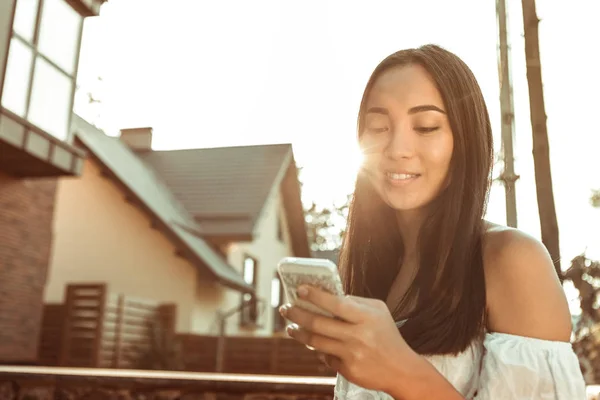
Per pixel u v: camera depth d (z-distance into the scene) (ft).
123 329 37.60
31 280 33.32
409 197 3.56
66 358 35.32
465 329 3.21
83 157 33.42
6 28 28.14
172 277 46.73
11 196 32.42
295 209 68.18
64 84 32.58
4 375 12.92
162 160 61.62
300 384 11.48
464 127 3.51
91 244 46.70
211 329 47.60
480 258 3.27
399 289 4.20
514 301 3.07
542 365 2.94
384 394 3.69
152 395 12.19
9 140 27.48
